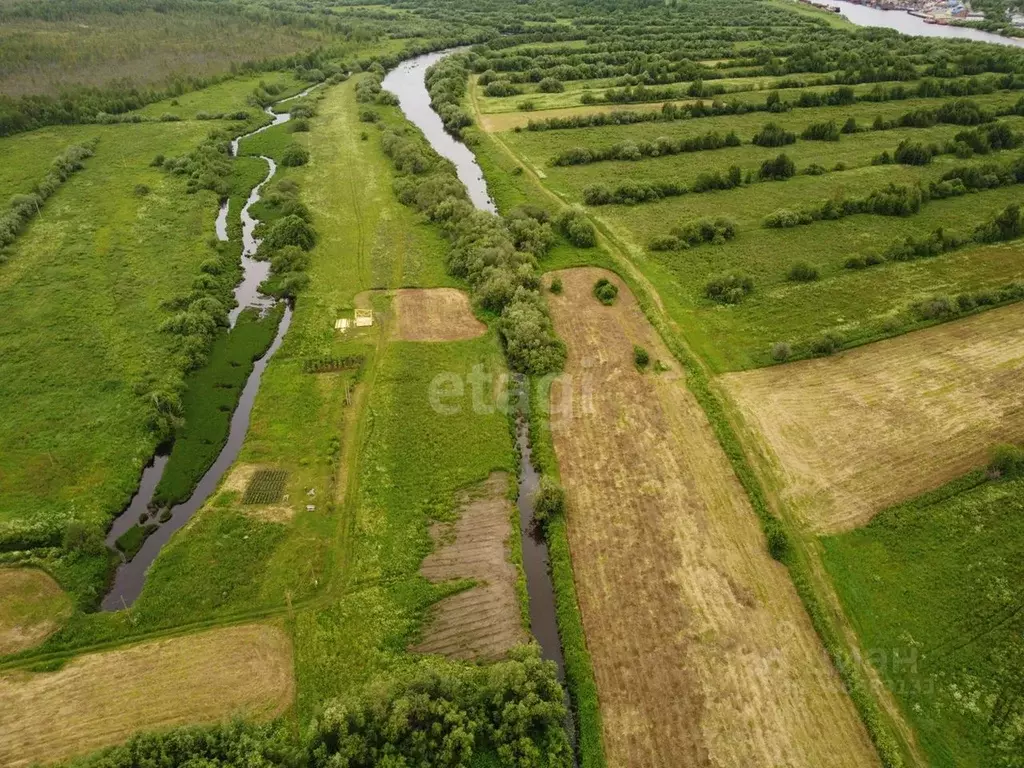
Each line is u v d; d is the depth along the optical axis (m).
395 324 65.06
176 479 48.78
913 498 46.09
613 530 44.97
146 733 32.25
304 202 91.06
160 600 39.66
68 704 34.94
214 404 55.91
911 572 41.31
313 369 58.59
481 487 48.28
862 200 86.44
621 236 81.31
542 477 48.03
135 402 54.38
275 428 52.47
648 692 36.03
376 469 48.81
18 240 78.88
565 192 93.88
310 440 51.41
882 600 39.81
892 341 61.88
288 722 34.28
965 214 85.62
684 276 72.62
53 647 37.31
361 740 31.81
